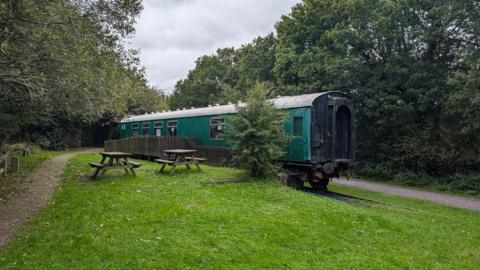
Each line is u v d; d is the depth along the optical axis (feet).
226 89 104.88
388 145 57.21
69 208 23.67
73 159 55.67
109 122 97.25
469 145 48.62
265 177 35.04
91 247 16.55
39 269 14.40
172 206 23.56
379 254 18.84
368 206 31.22
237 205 25.13
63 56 23.98
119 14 27.25
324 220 23.50
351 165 40.91
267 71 101.24
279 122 34.71
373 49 59.67
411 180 50.78
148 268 14.65
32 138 83.92
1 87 24.07
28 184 33.55
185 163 39.01
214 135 52.80
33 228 19.66
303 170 40.11
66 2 23.91
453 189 46.01
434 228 25.27
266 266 15.66
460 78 44.09
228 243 17.84
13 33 20.77
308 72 62.75
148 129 74.43
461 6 46.11
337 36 59.16
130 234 18.26
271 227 20.75
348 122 40.86
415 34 53.47
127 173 37.96
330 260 17.21
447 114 49.75
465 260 19.34
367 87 57.00
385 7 55.88
